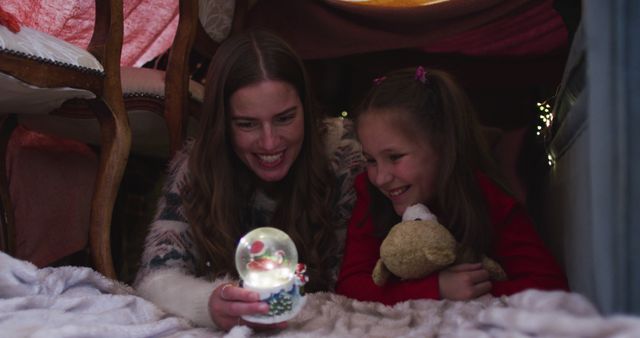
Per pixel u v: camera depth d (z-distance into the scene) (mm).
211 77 1295
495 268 1145
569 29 1727
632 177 637
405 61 2285
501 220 1185
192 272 1307
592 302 725
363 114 1202
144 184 2250
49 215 2100
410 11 1969
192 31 1759
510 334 690
